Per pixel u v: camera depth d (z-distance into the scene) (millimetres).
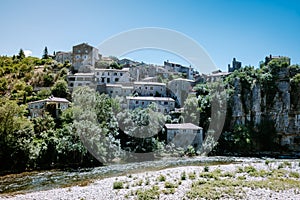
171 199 27969
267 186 32375
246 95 106562
